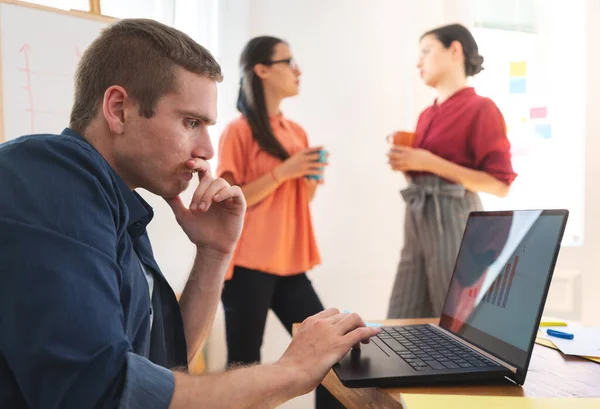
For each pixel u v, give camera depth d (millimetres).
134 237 831
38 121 1681
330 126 2246
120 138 741
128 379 515
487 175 1910
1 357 557
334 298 2270
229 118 2068
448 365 732
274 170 1928
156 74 721
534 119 2336
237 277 1923
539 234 762
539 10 2344
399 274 2021
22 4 1650
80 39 1742
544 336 1022
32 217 561
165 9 1982
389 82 2320
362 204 2301
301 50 2191
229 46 2061
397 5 2309
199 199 931
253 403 583
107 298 557
